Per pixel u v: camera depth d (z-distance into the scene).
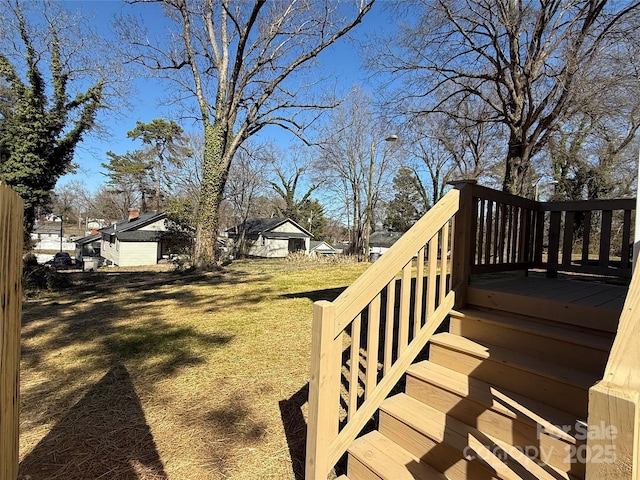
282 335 4.29
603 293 2.53
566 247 3.55
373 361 1.92
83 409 2.60
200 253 12.23
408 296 2.11
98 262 22.73
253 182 25.53
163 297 7.02
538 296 2.31
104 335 4.39
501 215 3.14
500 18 8.41
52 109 8.47
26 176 8.15
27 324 4.98
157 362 3.49
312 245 36.38
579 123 11.08
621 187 14.42
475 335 2.35
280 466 1.98
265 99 12.12
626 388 0.76
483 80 10.29
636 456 0.72
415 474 1.70
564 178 16.12
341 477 1.88
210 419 2.46
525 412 1.70
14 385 1.25
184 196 25.45
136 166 31.92
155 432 2.31
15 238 1.25
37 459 2.03
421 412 1.99
